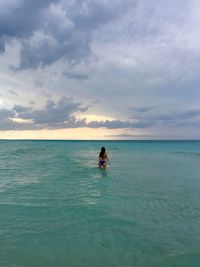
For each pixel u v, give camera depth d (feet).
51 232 21.93
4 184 43.98
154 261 17.08
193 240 20.56
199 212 28.22
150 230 22.62
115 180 49.42
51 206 29.84
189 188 41.75
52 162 87.10
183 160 98.12
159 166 76.23
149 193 37.70
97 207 29.58
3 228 22.75
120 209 29.04
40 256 17.62
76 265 16.51
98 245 19.47
